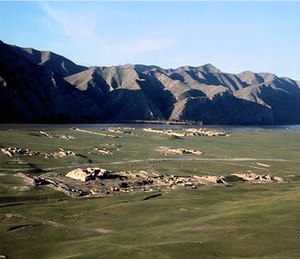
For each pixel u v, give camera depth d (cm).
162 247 6475
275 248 6456
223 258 6094
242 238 6888
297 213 8225
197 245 6569
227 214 8425
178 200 10312
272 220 7831
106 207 9606
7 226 8256
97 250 6538
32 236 7688
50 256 6600
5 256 6694
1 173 13300
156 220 8519
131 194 11350
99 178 13212
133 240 7088
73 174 13375
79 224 8419
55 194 11100
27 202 10388
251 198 10744
